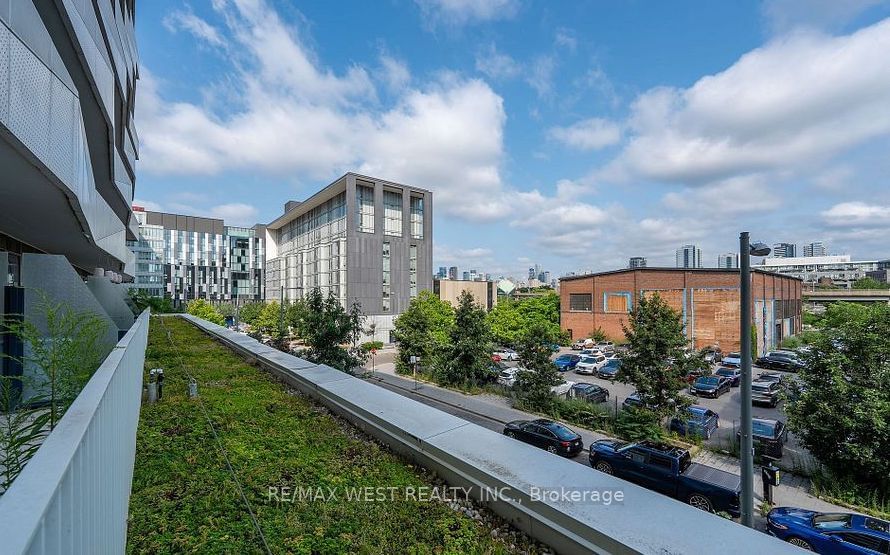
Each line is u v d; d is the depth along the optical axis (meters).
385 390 5.70
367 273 45.41
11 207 8.88
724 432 15.79
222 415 5.44
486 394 22.30
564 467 3.25
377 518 3.05
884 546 7.52
